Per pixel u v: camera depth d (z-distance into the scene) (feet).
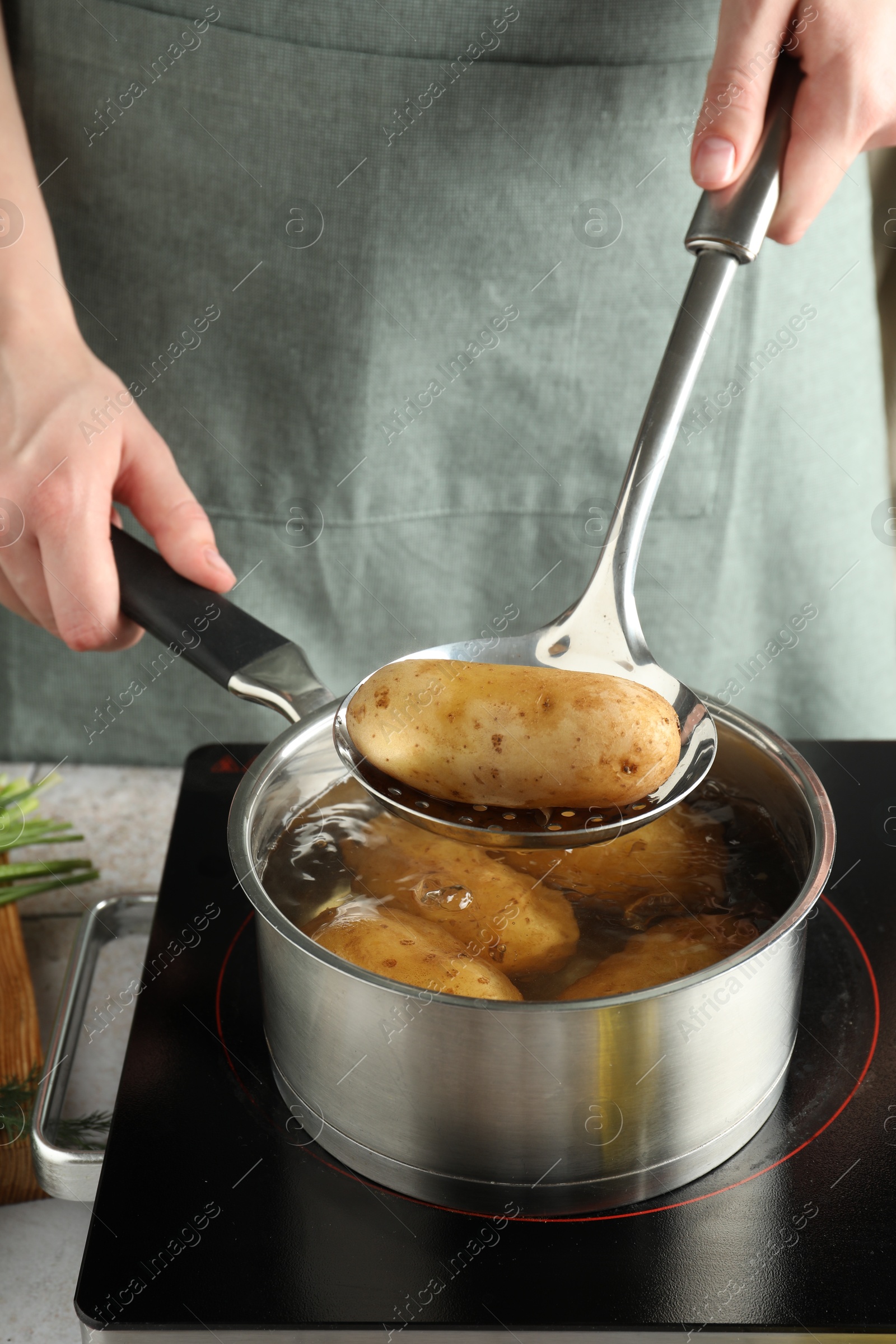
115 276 3.15
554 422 3.39
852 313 3.43
